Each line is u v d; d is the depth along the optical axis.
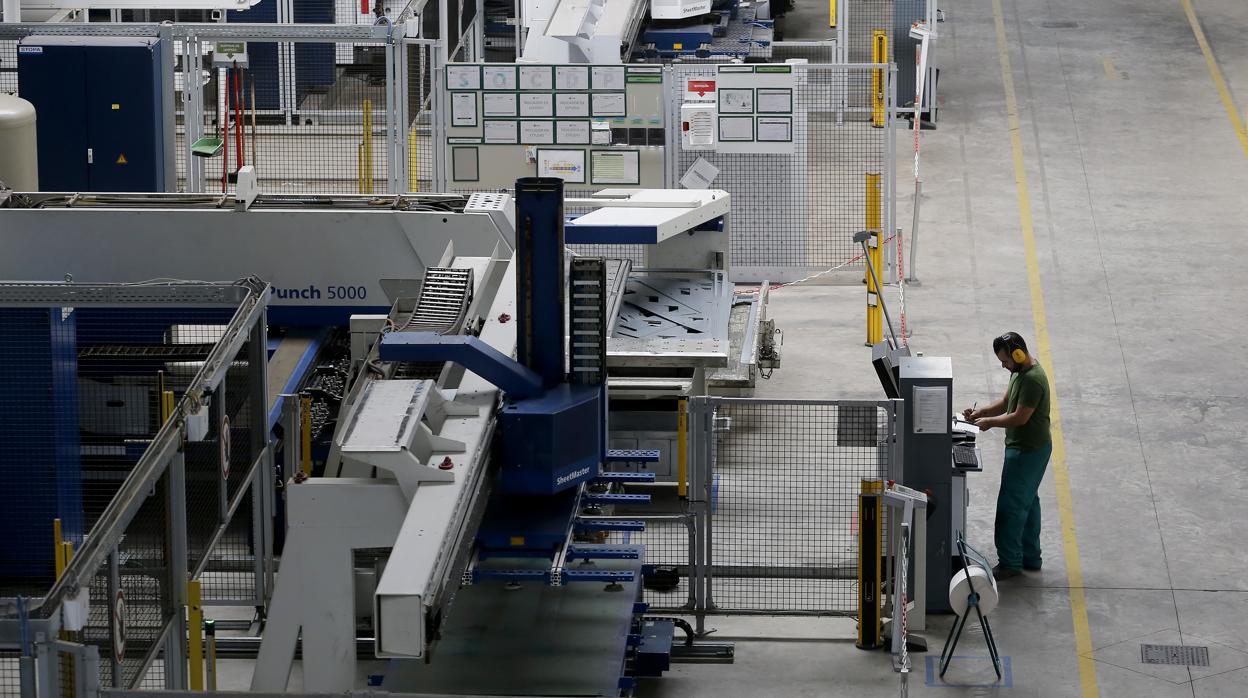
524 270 17.39
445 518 15.05
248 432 19.58
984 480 24.45
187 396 16.11
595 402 17.30
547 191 17.16
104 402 21.67
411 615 13.84
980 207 36.88
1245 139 41.53
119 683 14.38
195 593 16.03
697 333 24.08
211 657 17.09
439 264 21.14
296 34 30.95
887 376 20.75
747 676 19.42
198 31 30.77
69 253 23.25
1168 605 21.00
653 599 21.05
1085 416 26.67
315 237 23.41
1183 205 37.00
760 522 22.59
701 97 31.30
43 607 12.73
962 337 29.88
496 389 17.66
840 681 19.33
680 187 31.77
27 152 25.00
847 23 42.50
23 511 21.00
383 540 16.45
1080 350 29.33
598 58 35.28
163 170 30.61
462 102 31.23
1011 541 21.53
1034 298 31.77
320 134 36.06
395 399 16.72
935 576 20.78
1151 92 45.38
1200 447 25.56
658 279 26.53
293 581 16.67
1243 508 23.59
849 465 24.17
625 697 17.56
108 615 14.17
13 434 20.77
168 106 30.59
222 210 23.38
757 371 27.31
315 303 23.72
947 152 40.50
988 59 48.41
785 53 47.31
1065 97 45.00
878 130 40.88
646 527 22.22
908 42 42.47
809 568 21.39
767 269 32.88
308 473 21.08
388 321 20.50
